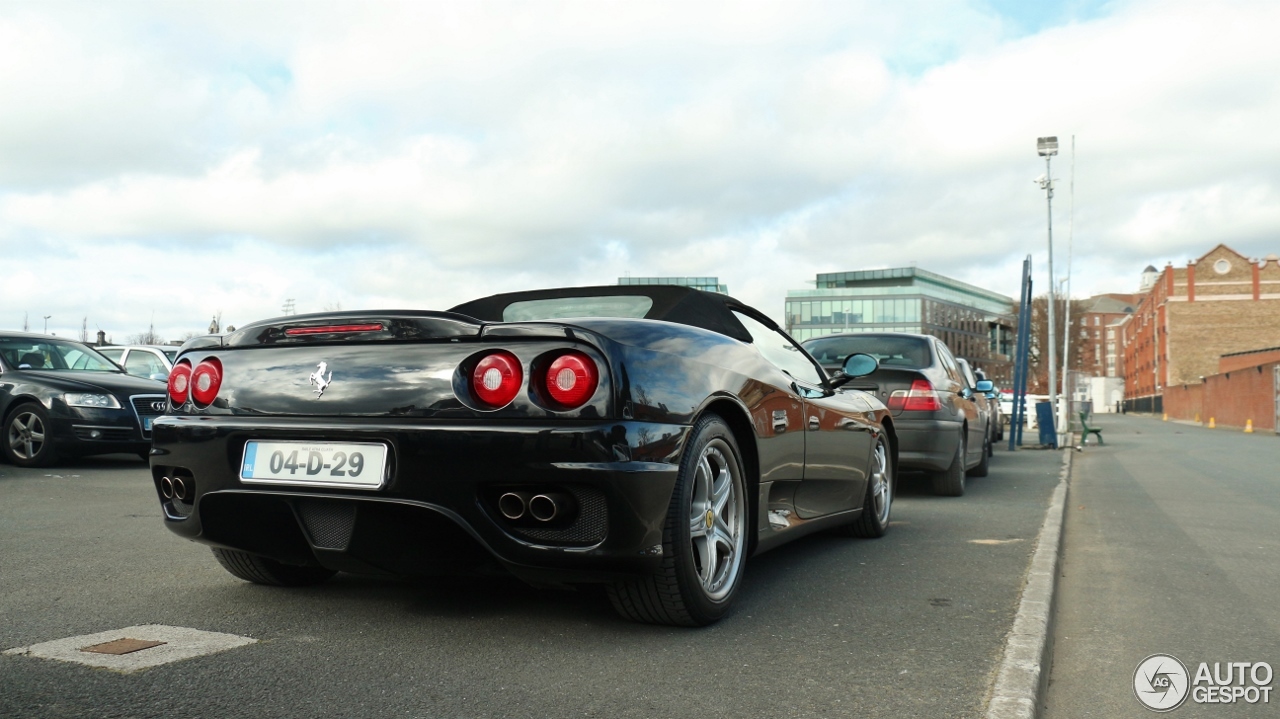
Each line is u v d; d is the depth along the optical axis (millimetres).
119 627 3010
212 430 3064
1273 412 31000
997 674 2652
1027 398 28453
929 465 7398
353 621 3143
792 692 2500
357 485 2832
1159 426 36250
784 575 4152
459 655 2781
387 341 2938
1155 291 84438
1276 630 3471
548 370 2756
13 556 4211
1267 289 71312
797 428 3959
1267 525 6340
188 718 2203
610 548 2725
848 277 102625
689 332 3299
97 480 7852
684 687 2529
